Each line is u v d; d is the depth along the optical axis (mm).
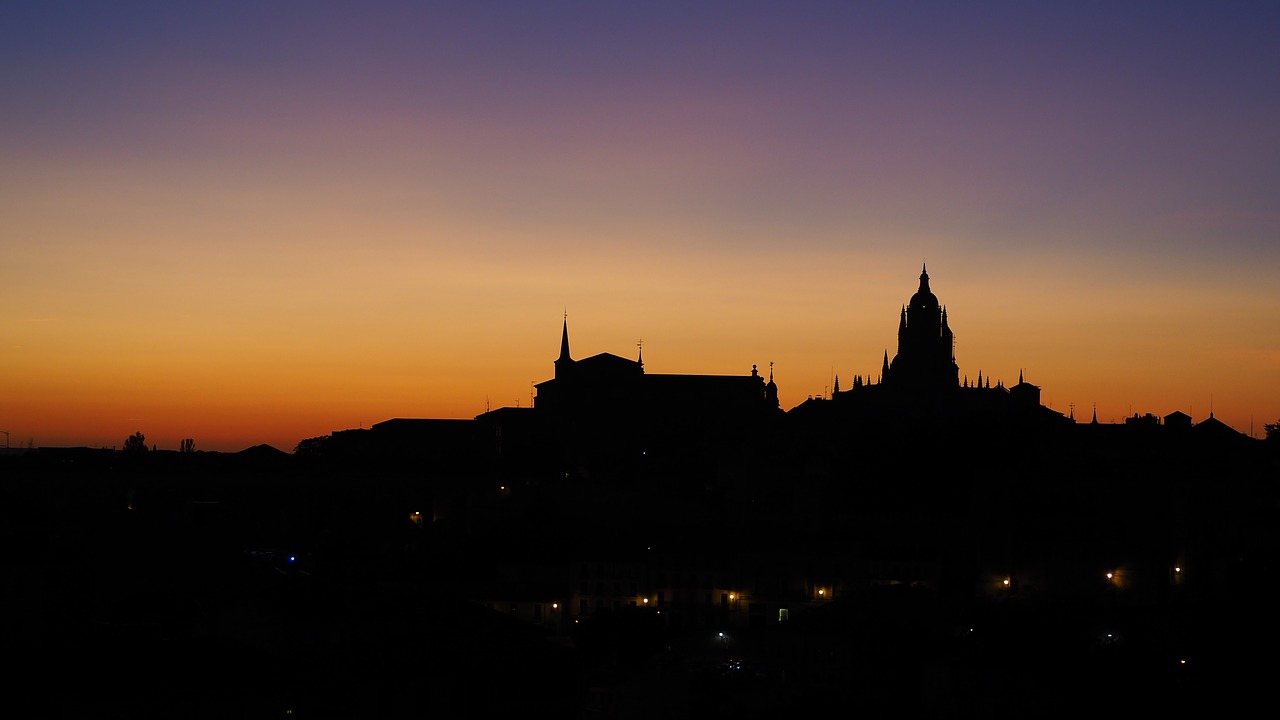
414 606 183375
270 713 126375
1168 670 161375
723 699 173125
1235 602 172500
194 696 120500
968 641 178875
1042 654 165000
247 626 170750
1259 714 145125
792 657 186625
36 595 141000
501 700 161125
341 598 182375
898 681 174625
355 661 155750
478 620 184000
